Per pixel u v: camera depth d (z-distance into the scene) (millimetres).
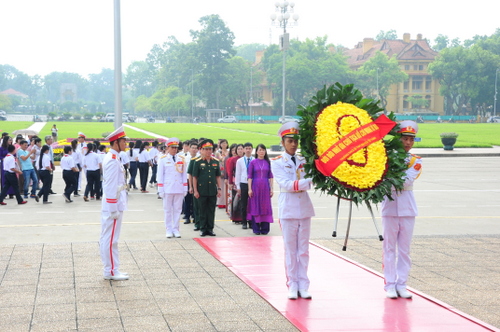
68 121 112250
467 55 108250
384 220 6926
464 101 117875
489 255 9500
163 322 5965
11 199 17062
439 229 12344
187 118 117812
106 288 7262
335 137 6277
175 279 7750
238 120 108562
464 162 31641
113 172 7578
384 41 123688
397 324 5934
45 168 15938
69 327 5801
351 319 6082
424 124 92375
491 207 15789
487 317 6285
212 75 114750
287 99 113750
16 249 9570
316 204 16250
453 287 7531
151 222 13016
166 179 11016
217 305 6574
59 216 13688
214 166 11344
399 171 6453
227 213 14180
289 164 6906
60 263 8594
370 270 8289
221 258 9086
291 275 6895
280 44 37906
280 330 5754
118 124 17125
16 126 74312
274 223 13078
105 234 7605
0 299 6754
